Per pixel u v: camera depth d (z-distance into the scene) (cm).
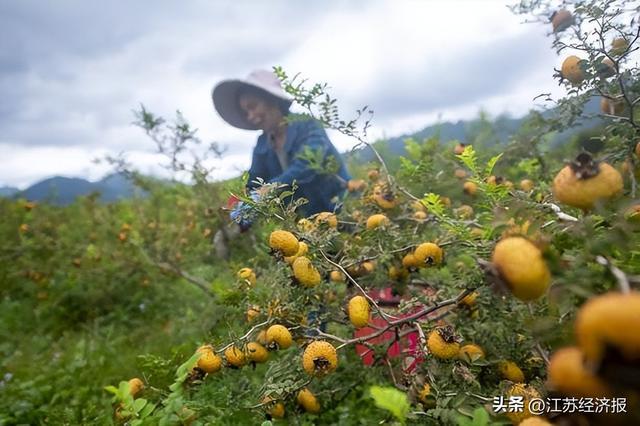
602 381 83
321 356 189
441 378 176
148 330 454
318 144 368
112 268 527
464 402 156
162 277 551
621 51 199
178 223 621
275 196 218
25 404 306
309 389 238
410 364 220
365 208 314
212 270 504
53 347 432
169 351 362
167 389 244
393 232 251
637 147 190
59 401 322
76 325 489
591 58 194
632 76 205
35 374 366
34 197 818
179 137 438
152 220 575
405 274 260
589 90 203
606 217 118
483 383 180
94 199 686
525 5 241
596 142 254
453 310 209
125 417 204
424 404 179
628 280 103
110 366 369
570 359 90
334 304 249
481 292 176
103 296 501
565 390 91
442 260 240
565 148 314
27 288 548
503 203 165
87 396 320
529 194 166
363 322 205
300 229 226
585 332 81
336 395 255
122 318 476
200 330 391
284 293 224
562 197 124
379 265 257
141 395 239
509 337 179
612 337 77
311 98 273
